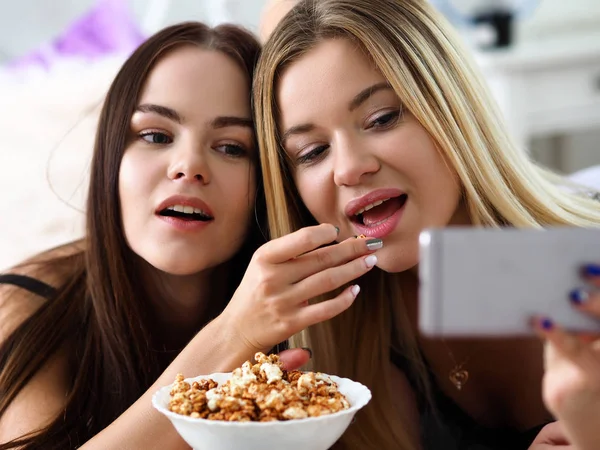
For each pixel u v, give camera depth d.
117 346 1.06
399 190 0.97
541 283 0.57
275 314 0.82
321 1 1.01
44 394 1.03
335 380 0.78
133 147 1.04
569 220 1.11
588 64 2.31
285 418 0.67
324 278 0.81
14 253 1.58
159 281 1.12
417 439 1.06
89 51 2.38
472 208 1.02
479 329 0.57
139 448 0.81
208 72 1.04
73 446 0.97
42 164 1.77
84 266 1.16
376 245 0.85
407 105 0.96
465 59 1.07
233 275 1.16
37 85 1.98
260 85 1.01
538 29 2.78
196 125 1.02
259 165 1.08
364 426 1.02
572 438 0.63
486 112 1.06
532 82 2.30
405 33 0.99
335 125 0.97
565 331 0.57
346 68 0.96
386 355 1.10
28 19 2.39
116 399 1.04
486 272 0.57
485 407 1.10
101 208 1.08
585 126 2.35
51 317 1.10
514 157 1.10
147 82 1.04
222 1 2.40
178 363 0.84
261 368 0.74
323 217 1.01
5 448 0.94
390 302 1.12
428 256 0.57
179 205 1.00
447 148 0.98
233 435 0.65
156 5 2.48
